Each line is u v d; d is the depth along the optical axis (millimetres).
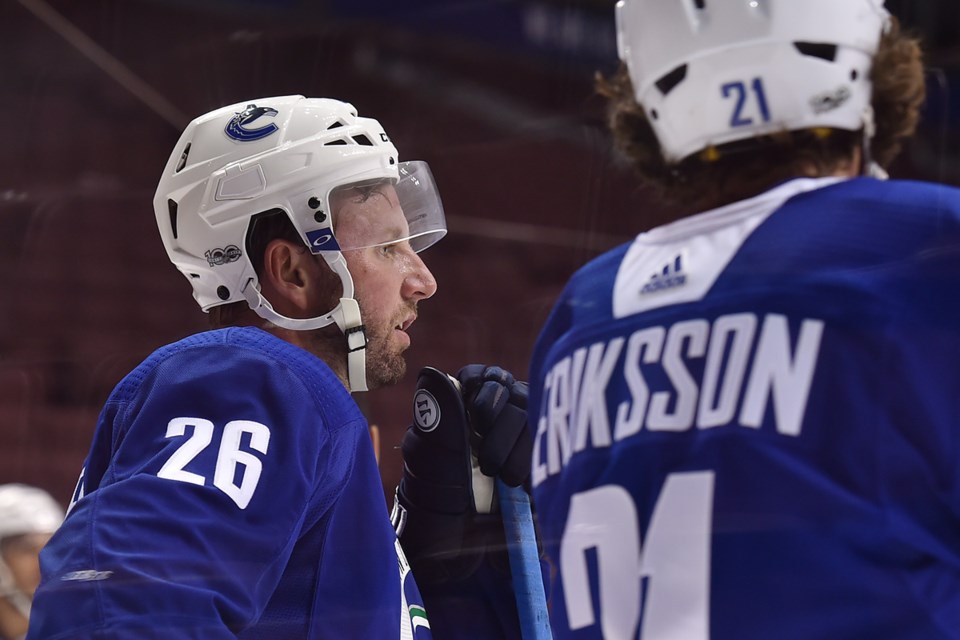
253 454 3588
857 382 2365
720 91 2752
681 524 2488
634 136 3076
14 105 12500
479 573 4961
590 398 2820
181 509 3389
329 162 4336
